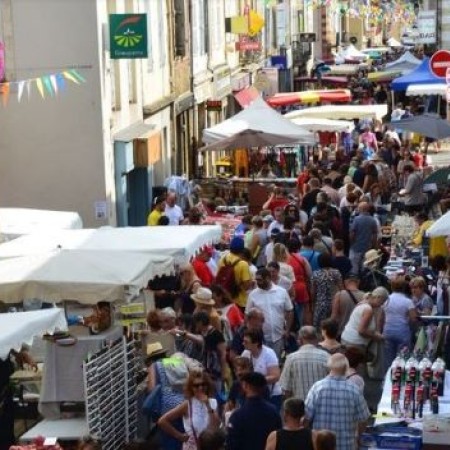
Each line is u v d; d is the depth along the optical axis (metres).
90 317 22.19
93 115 40.91
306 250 30.97
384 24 138.88
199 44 61.66
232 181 49.19
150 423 22.72
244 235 34.72
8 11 40.41
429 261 32.09
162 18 52.38
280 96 62.03
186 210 44.12
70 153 41.16
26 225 28.83
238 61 74.38
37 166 41.22
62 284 21.62
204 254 28.56
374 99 81.56
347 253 38.09
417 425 18.61
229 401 20.33
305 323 29.11
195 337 22.50
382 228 38.75
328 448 16.30
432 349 22.73
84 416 21.41
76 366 21.30
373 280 31.88
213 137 45.06
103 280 21.64
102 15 41.06
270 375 21.30
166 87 53.00
